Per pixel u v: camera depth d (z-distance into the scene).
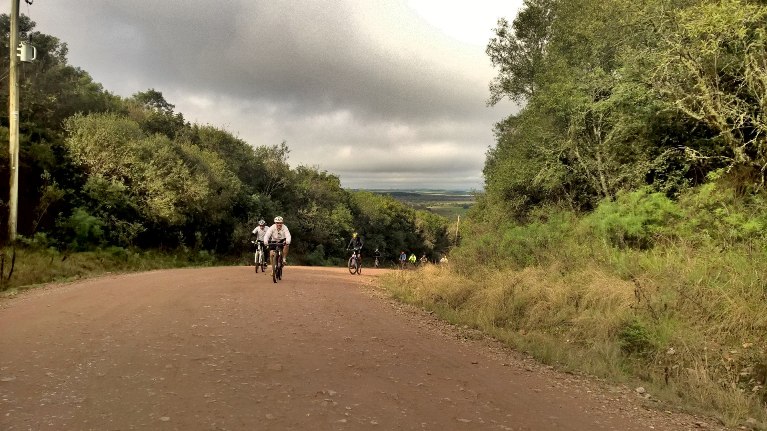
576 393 5.74
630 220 13.13
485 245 17.70
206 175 33.78
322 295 11.91
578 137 17.23
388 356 6.36
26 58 18.67
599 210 14.62
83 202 22.84
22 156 20.52
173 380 4.63
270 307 9.30
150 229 28.38
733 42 12.80
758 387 6.31
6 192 19.86
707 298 8.90
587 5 17.27
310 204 56.03
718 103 12.62
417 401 4.64
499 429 4.13
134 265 20.58
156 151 28.88
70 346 5.68
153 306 8.66
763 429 5.11
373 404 4.42
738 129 12.70
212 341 6.28
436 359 6.53
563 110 17.22
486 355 7.26
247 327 7.31
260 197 46.19
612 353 7.72
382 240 79.81
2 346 5.55
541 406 5.01
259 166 50.47
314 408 4.16
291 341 6.63
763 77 11.59
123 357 5.32
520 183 19.77
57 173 22.64
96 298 9.42
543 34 24.05
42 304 8.62
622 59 15.38
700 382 6.42
